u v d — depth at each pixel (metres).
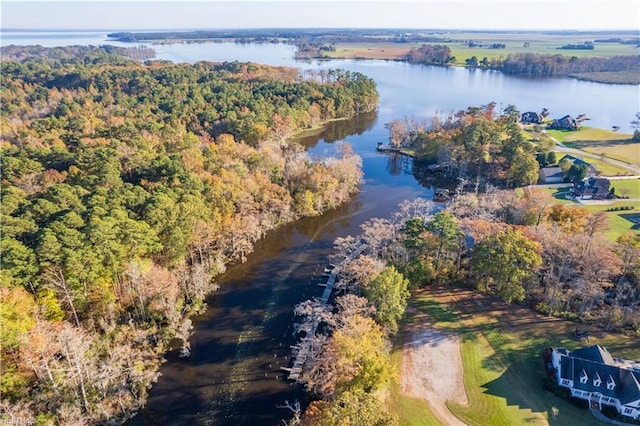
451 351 62.31
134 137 117.06
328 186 109.31
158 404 56.03
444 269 77.31
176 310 68.94
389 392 54.94
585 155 147.00
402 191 124.81
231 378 59.91
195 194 84.06
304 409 54.66
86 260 60.84
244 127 147.62
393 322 62.88
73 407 50.44
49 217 69.25
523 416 51.59
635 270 69.06
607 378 52.91
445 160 136.38
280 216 102.62
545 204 92.00
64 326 55.66
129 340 63.00
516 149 122.62
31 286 58.28
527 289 73.06
